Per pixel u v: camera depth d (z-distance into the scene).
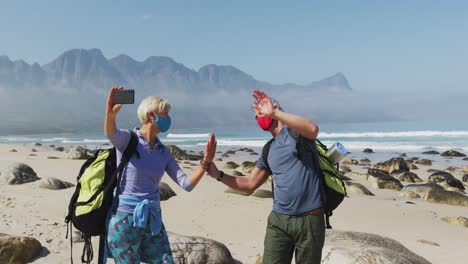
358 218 10.82
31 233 7.55
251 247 7.51
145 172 3.94
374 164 26.48
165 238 4.06
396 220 10.77
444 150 37.38
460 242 8.73
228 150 36.41
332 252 5.53
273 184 4.08
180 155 27.23
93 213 3.92
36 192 11.65
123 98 3.82
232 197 12.01
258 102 4.00
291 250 4.02
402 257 5.51
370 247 5.73
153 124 4.00
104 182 3.96
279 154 3.96
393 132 60.59
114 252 3.92
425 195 14.27
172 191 12.16
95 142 55.22
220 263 6.07
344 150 3.90
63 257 6.32
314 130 3.74
